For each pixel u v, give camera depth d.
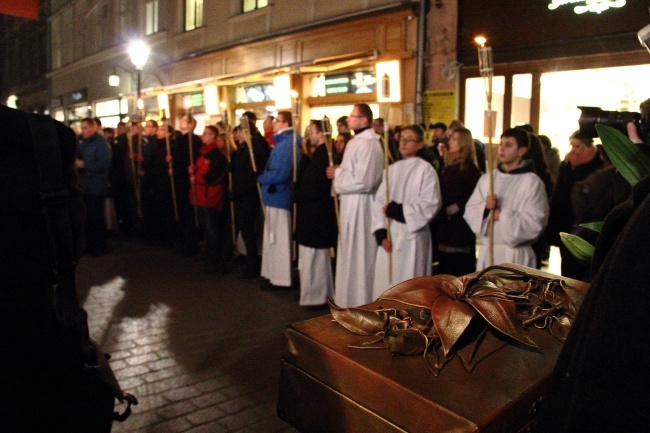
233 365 3.40
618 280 0.76
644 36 0.99
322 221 4.46
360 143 4.06
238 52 10.90
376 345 1.21
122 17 13.95
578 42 6.21
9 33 22.59
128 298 4.86
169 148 6.74
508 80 6.95
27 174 1.20
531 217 3.12
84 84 16.58
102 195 6.61
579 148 3.59
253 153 5.33
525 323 1.31
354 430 1.14
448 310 1.22
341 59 8.61
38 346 1.21
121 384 3.12
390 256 3.71
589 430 0.77
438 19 7.48
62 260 1.25
